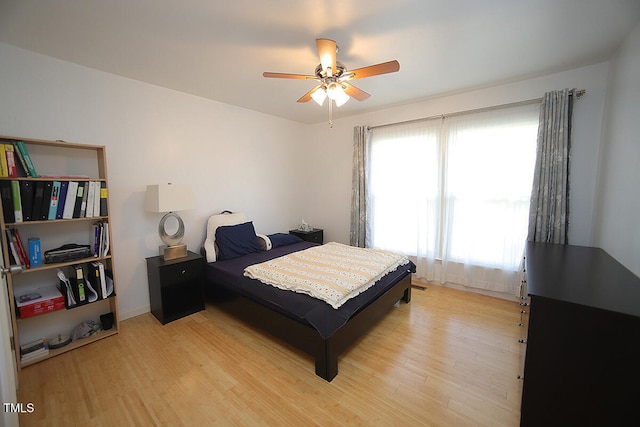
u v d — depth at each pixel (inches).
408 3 60.9
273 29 70.7
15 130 79.6
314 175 185.8
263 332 96.0
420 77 104.3
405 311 110.5
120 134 100.6
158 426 57.5
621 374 44.8
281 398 65.2
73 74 89.1
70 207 82.0
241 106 141.8
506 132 112.9
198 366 77.3
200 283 111.7
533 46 81.6
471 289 129.5
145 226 109.1
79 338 88.7
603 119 93.4
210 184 131.6
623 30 73.5
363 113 157.4
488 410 61.1
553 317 48.8
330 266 98.7
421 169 138.6
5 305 60.3
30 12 62.2
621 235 76.1
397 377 72.3
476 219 123.2
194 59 87.3
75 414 60.5
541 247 93.9
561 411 49.6
